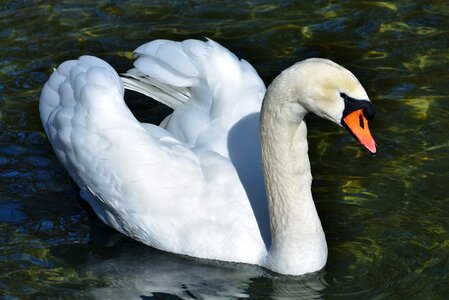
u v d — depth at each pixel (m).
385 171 13.77
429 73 15.77
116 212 12.63
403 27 16.91
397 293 11.42
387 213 12.95
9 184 13.73
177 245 12.38
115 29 16.92
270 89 11.02
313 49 16.39
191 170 12.38
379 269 11.91
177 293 11.72
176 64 13.09
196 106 13.27
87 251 12.53
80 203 13.47
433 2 17.58
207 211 12.25
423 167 13.77
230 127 12.80
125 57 16.14
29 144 14.47
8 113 15.04
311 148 14.40
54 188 13.69
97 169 12.52
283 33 16.81
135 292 11.72
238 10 17.45
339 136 14.67
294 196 11.57
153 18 17.23
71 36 16.75
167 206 12.30
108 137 12.44
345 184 13.59
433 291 11.39
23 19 17.23
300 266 11.84
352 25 16.98
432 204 13.05
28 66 16.03
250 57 16.19
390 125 14.69
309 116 15.23
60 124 12.82
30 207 13.32
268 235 12.16
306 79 10.59
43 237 12.75
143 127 12.68
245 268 12.16
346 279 11.80
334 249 12.34
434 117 14.79
